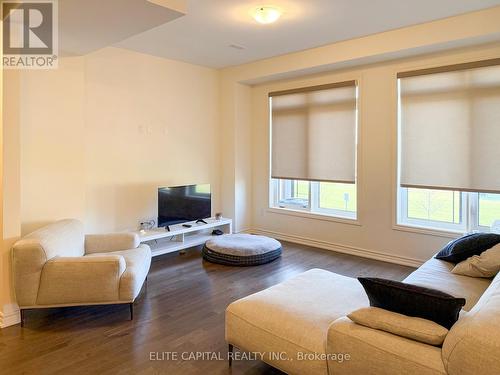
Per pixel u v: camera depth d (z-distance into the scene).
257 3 3.30
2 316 2.76
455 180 4.00
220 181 5.98
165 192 4.65
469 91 3.86
